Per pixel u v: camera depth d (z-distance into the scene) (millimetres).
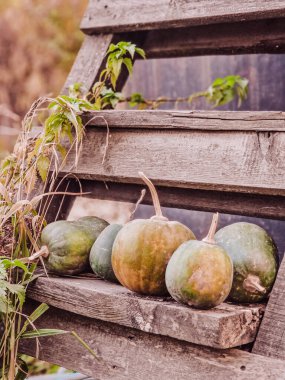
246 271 2215
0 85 6000
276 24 2695
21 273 2492
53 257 2463
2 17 6133
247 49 2811
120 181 2520
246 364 2102
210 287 2100
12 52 6090
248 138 2264
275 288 2154
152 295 2258
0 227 2469
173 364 2207
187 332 2109
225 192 2473
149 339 2266
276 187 2199
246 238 2246
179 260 2135
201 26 2848
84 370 2398
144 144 2455
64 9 6141
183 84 3414
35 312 2393
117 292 2297
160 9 2707
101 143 2547
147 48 2967
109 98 2809
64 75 6094
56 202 2709
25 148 2584
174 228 2246
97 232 2523
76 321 2436
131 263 2227
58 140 2547
